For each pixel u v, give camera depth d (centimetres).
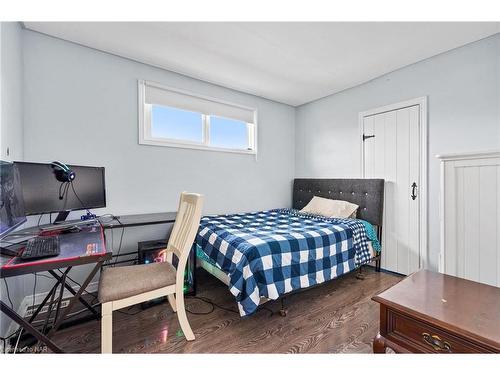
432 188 245
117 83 239
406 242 265
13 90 170
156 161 265
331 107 347
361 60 249
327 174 353
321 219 281
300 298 217
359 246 249
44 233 151
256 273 170
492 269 159
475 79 215
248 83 307
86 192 190
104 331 127
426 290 118
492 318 94
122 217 223
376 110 292
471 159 166
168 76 271
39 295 201
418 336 99
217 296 220
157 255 216
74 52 217
